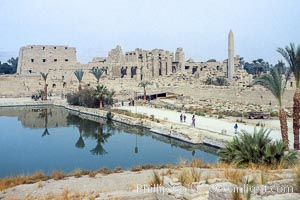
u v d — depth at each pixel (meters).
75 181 25.20
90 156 41.94
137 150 45.22
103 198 18.52
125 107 92.94
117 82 137.00
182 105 92.44
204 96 111.38
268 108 79.31
